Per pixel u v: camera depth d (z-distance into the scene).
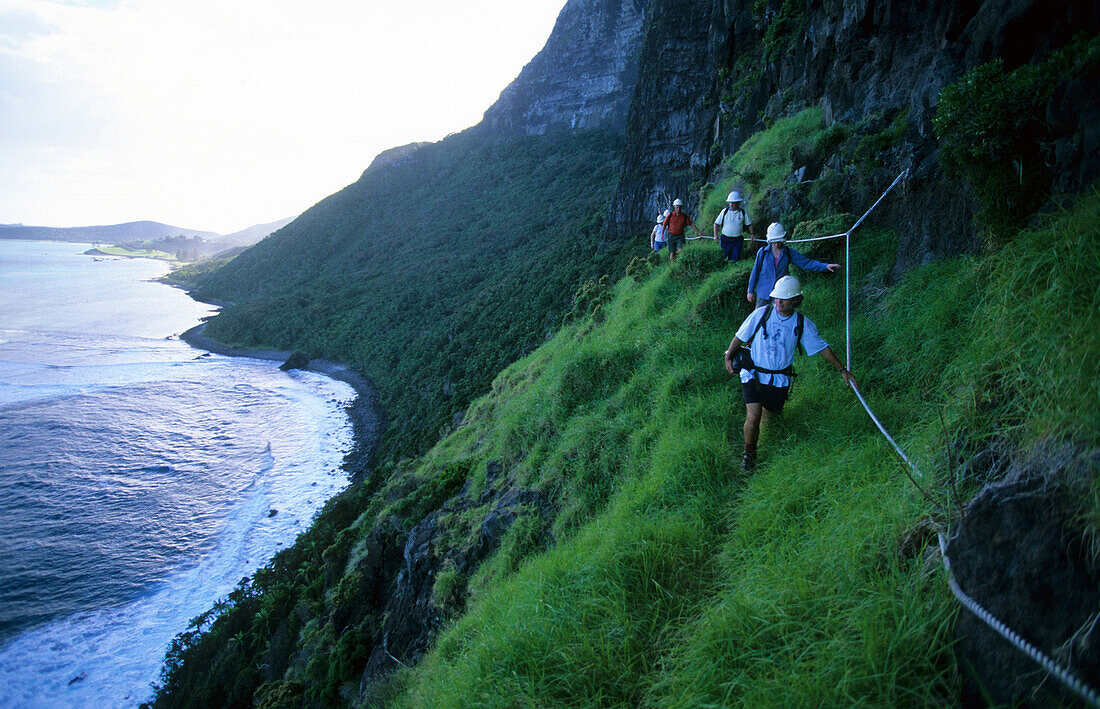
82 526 42.53
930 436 3.57
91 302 176.38
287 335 105.81
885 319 5.79
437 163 197.62
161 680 26.42
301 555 27.56
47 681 27.00
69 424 65.88
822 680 2.48
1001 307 3.37
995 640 2.23
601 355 8.50
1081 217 2.99
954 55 6.16
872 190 7.18
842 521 3.49
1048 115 3.76
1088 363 2.44
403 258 140.00
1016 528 2.37
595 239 63.88
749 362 4.51
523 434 9.14
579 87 173.75
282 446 56.88
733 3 20.70
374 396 71.62
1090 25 3.94
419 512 11.75
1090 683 1.84
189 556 38.25
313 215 197.00
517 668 3.61
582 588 4.01
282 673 17.64
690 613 3.59
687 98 41.44
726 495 4.63
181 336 120.94
